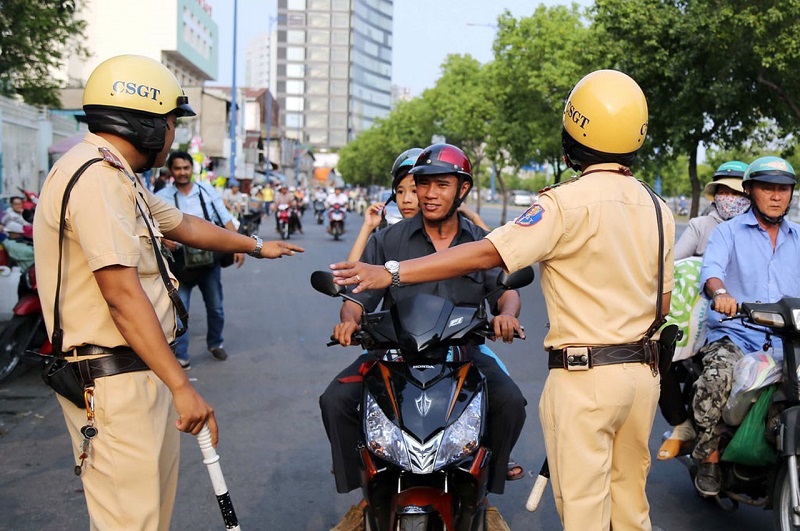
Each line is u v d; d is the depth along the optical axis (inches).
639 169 711.1
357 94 6407.5
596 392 109.9
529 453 215.0
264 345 345.4
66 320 104.3
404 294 143.7
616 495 120.2
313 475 196.7
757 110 605.0
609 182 112.8
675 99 604.7
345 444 138.7
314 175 4699.8
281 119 6254.9
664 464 209.6
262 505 178.5
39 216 104.4
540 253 108.5
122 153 108.0
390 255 152.0
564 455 111.8
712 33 528.1
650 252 113.7
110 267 99.3
